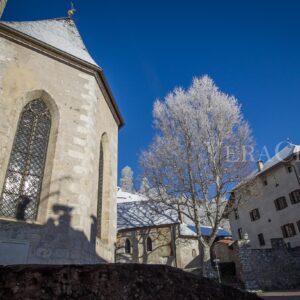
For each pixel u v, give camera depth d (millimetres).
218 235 30047
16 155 8359
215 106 21953
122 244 28016
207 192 20078
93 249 9062
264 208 29125
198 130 21609
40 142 9023
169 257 26328
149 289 2934
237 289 3713
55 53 10352
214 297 3287
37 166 8625
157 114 22906
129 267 3047
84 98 10422
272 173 29000
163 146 22109
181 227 27891
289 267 20469
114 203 12375
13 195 7828
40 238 7402
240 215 32469
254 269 19562
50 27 13297
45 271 2754
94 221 9594
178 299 2986
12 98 8680
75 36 14188
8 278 2635
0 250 6820
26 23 12016
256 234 29578
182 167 20984
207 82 23047
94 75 11203
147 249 27344
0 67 8836
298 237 24906
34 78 9477
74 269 2838
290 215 26109
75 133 9547
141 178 22656
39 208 7949
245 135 21391
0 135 7969
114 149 13492
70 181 8648
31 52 9852
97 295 2717
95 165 10383
